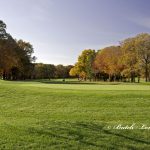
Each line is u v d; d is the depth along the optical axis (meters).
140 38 87.38
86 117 20.33
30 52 104.00
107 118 19.92
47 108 23.94
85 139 12.95
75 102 25.55
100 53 109.62
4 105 25.39
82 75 117.06
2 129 14.11
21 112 22.62
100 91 29.84
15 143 12.25
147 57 85.44
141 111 22.02
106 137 13.34
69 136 13.20
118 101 25.36
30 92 29.97
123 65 95.50
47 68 155.25
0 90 31.27
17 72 100.75
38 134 13.37
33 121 16.22
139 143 12.80
